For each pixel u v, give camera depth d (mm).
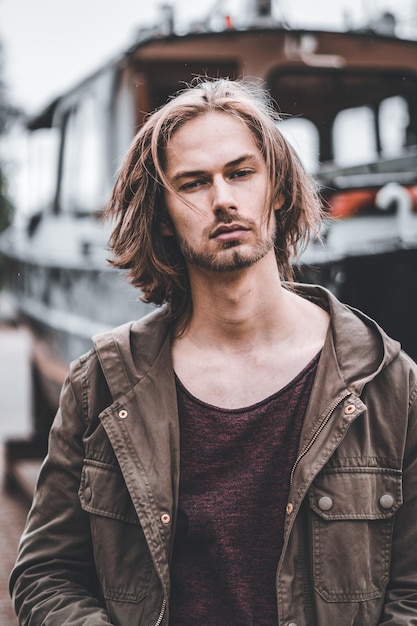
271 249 1726
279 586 1580
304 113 5500
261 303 1728
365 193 3943
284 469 1640
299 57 5426
